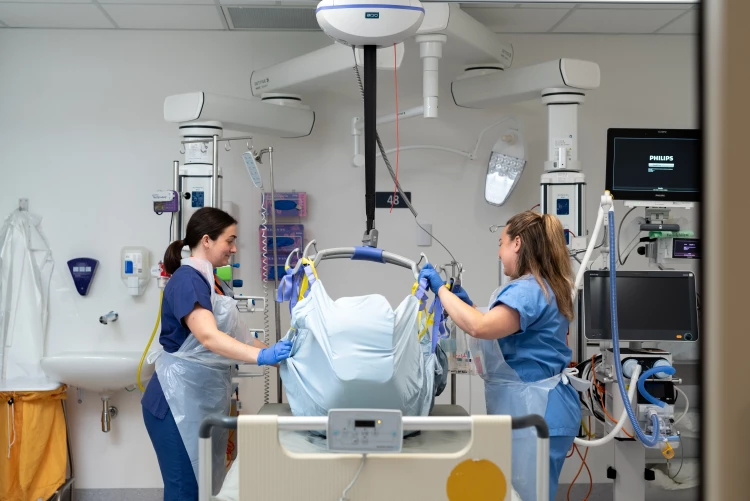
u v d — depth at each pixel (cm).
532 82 309
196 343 246
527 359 215
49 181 363
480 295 377
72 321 364
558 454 216
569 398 218
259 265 367
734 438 58
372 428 152
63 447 348
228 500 178
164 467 247
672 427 260
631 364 260
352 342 176
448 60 371
